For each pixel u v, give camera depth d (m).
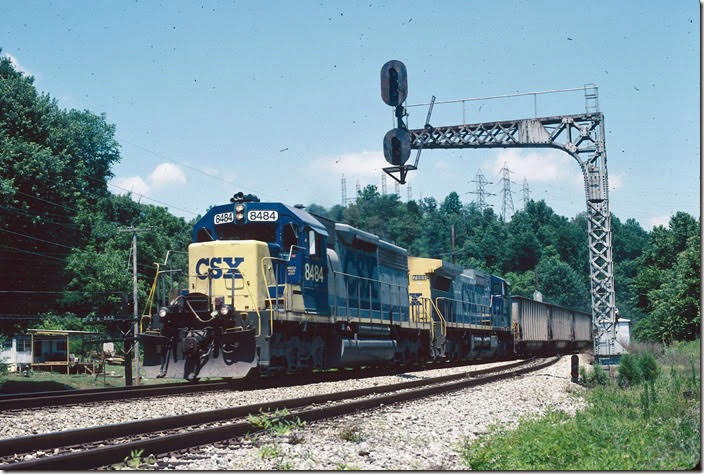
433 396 16.09
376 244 24.39
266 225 18.27
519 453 8.58
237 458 7.92
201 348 16.84
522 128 26.55
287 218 18.27
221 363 16.73
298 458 8.01
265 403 11.80
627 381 19.53
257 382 17.50
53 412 11.63
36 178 31.52
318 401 13.48
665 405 13.78
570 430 10.21
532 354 47.28
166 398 14.41
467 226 131.12
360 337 22.30
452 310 32.06
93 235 76.12
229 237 18.47
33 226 31.78
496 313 38.94
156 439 8.07
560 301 111.12
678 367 22.95
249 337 16.55
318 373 21.39
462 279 34.66
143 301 70.31
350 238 22.19
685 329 42.75
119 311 69.25
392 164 21.52
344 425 10.76
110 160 73.25
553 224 146.12
